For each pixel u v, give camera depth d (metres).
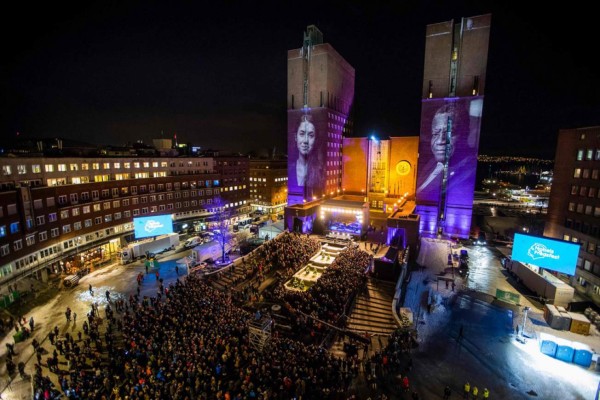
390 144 86.31
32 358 32.91
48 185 56.84
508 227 87.31
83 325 36.12
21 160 52.25
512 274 51.62
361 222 69.56
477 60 65.88
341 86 93.00
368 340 31.88
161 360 27.42
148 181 74.56
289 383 23.95
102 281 52.59
